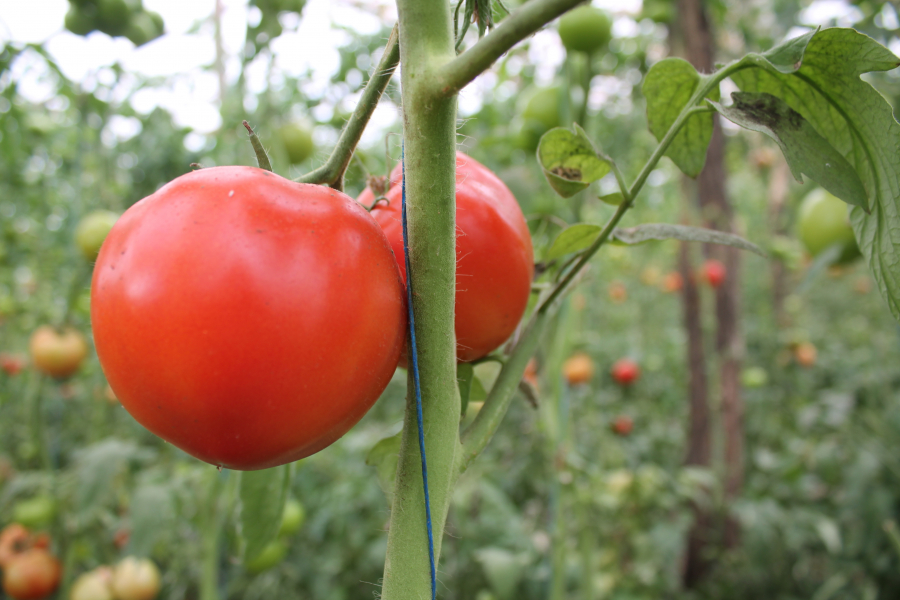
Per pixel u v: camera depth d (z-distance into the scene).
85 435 1.20
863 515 0.92
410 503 0.26
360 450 1.11
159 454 1.05
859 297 2.58
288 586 1.00
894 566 0.90
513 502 1.15
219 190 0.25
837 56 0.29
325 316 0.24
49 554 0.81
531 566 0.91
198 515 0.74
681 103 0.37
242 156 0.76
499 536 0.95
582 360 1.03
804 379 1.59
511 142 0.76
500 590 0.78
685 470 0.94
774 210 1.81
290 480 0.49
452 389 0.27
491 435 0.30
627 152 1.32
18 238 1.24
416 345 0.27
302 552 1.01
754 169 1.98
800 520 0.96
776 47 0.29
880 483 0.94
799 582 1.01
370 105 0.29
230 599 1.01
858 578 0.97
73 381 1.21
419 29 0.24
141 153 1.04
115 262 0.25
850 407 1.12
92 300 0.26
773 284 1.88
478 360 0.37
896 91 0.73
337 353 0.25
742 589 0.99
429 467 0.26
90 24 0.83
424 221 0.26
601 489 0.85
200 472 0.74
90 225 0.87
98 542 0.85
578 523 0.72
